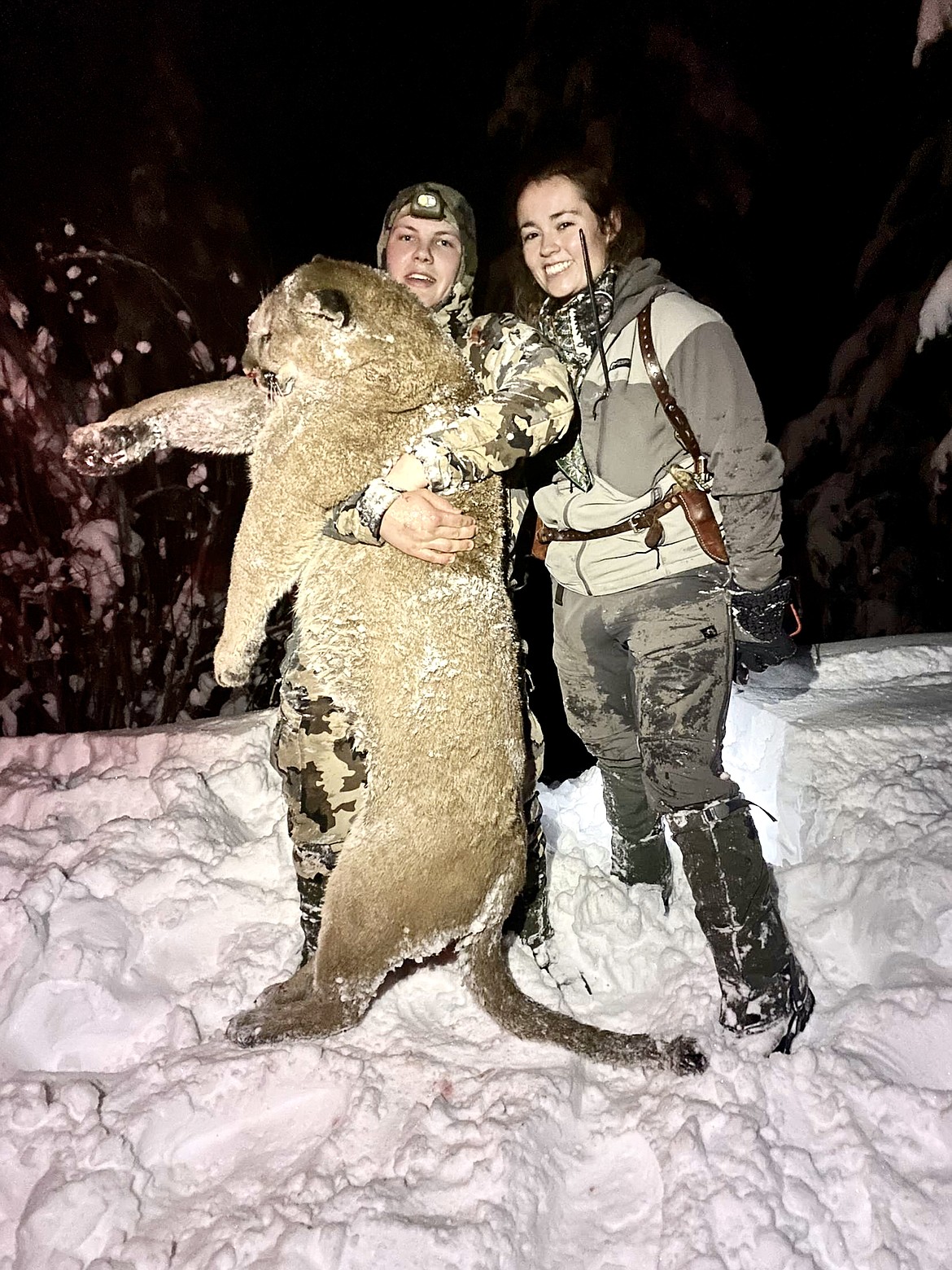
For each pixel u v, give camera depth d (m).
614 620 2.55
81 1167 2.22
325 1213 2.07
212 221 6.27
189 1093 2.38
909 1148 2.13
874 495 6.60
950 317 4.98
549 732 5.90
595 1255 2.07
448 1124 2.23
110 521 5.81
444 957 2.78
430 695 2.30
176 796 3.37
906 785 2.99
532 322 2.82
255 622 2.48
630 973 2.82
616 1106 2.35
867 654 3.94
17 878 3.08
